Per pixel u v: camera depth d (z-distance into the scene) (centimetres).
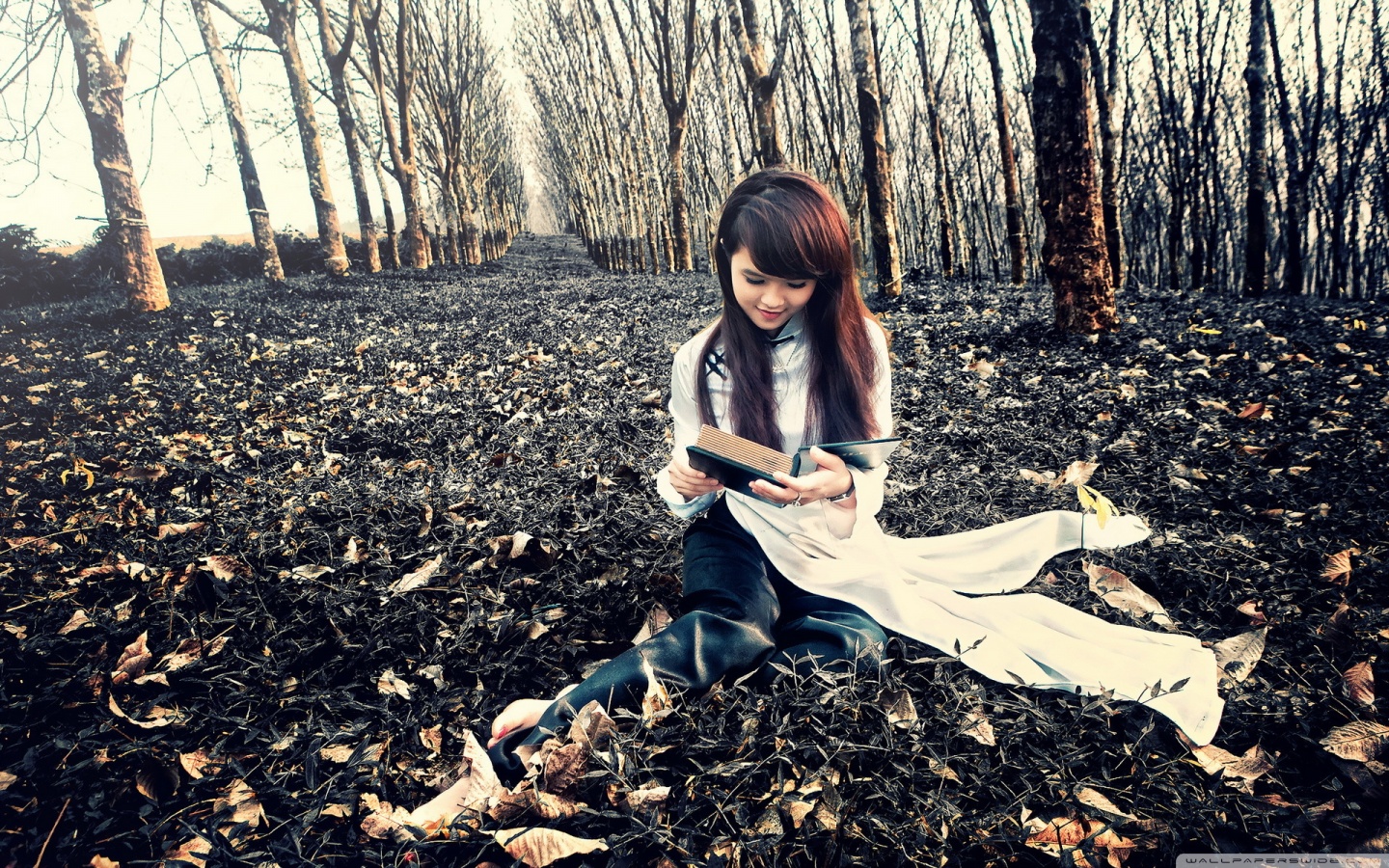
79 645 204
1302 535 231
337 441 387
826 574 176
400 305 1023
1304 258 1944
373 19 1667
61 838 143
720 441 157
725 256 162
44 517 291
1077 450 317
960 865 127
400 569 242
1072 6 560
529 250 4172
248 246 1864
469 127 2606
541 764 143
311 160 1388
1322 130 1720
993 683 171
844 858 125
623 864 126
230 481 324
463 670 194
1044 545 195
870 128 939
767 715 156
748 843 125
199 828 141
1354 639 176
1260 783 143
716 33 1518
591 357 606
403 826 136
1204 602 202
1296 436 318
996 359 543
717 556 178
